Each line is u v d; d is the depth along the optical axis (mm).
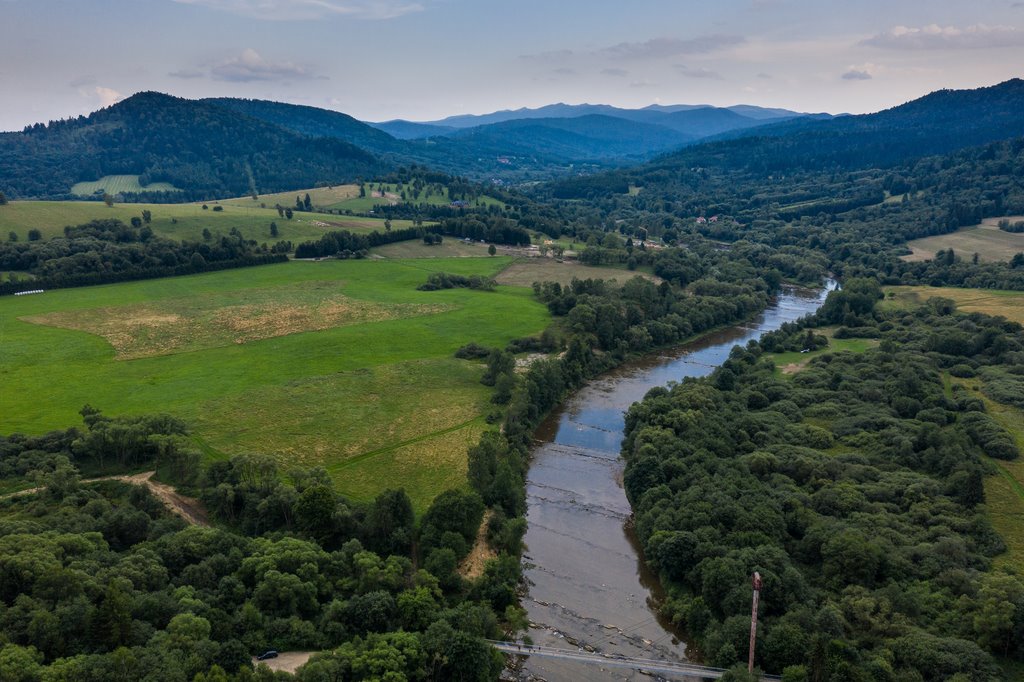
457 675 72438
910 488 105438
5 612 64688
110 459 112000
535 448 142750
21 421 127562
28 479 101188
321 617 78875
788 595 81812
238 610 76875
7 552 72000
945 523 96500
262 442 126875
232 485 103125
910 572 86188
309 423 136625
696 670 76812
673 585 94500
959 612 77000
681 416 135250
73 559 75438
